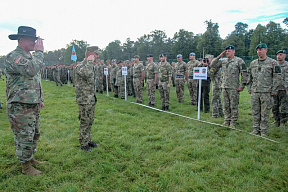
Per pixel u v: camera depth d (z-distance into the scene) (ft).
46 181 8.88
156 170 9.82
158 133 14.88
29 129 8.98
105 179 9.07
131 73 33.94
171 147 12.39
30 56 9.04
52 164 10.33
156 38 204.33
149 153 11.61
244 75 15.43
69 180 9.07
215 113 19.29
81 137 11.75
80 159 10.71
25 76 8.70
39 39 9.82
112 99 29.66
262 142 13.21
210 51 161.07
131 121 17.88
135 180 9.05
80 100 11.23
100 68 36.73
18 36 8.68
